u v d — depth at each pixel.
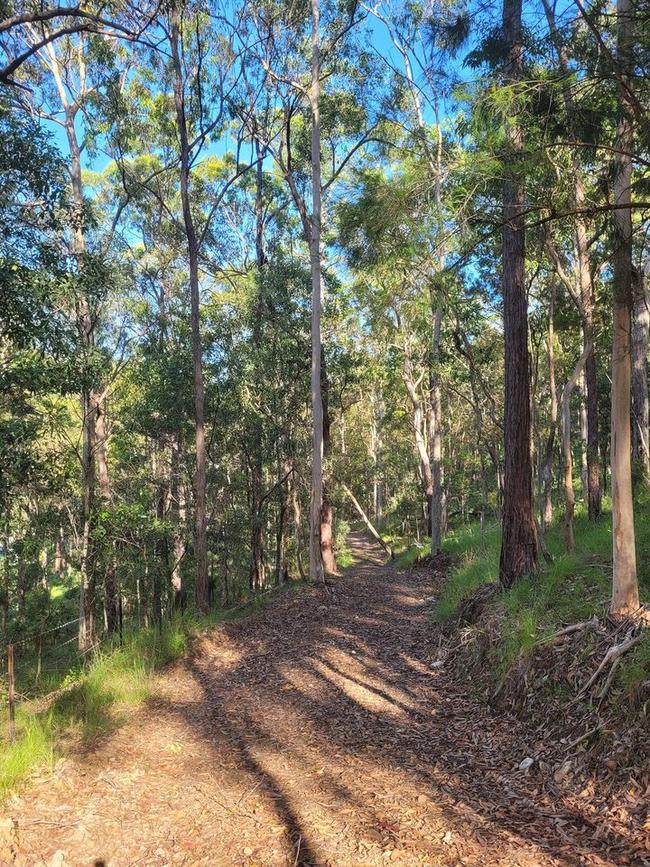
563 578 7.70
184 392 17.95
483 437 14.16
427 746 5.55
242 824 4.20
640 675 4.77
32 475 9.34
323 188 18.16
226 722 6.44
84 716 6.40
